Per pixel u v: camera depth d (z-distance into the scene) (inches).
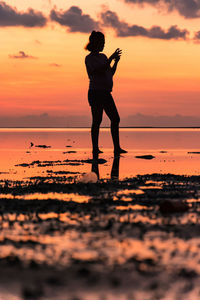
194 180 426.9
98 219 232.4
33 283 133.0
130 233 198.8
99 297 123.0
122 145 1358.3
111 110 549.0
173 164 645.9
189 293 127.1
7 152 1048.8
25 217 239.8
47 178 456.8
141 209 263.1
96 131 546.9
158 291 128.0
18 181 429.1
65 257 160.4
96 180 417.7
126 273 142.5
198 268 148.1
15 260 155.6
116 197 313.7
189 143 1529.3
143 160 716.0
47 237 192.4
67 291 126.9
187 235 194.2
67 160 748.6
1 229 209.9
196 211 256.7
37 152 1043.3
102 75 525.3
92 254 164.6
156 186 379.6
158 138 2144.4
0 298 121.7
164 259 158.1
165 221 225.9
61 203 285.4
